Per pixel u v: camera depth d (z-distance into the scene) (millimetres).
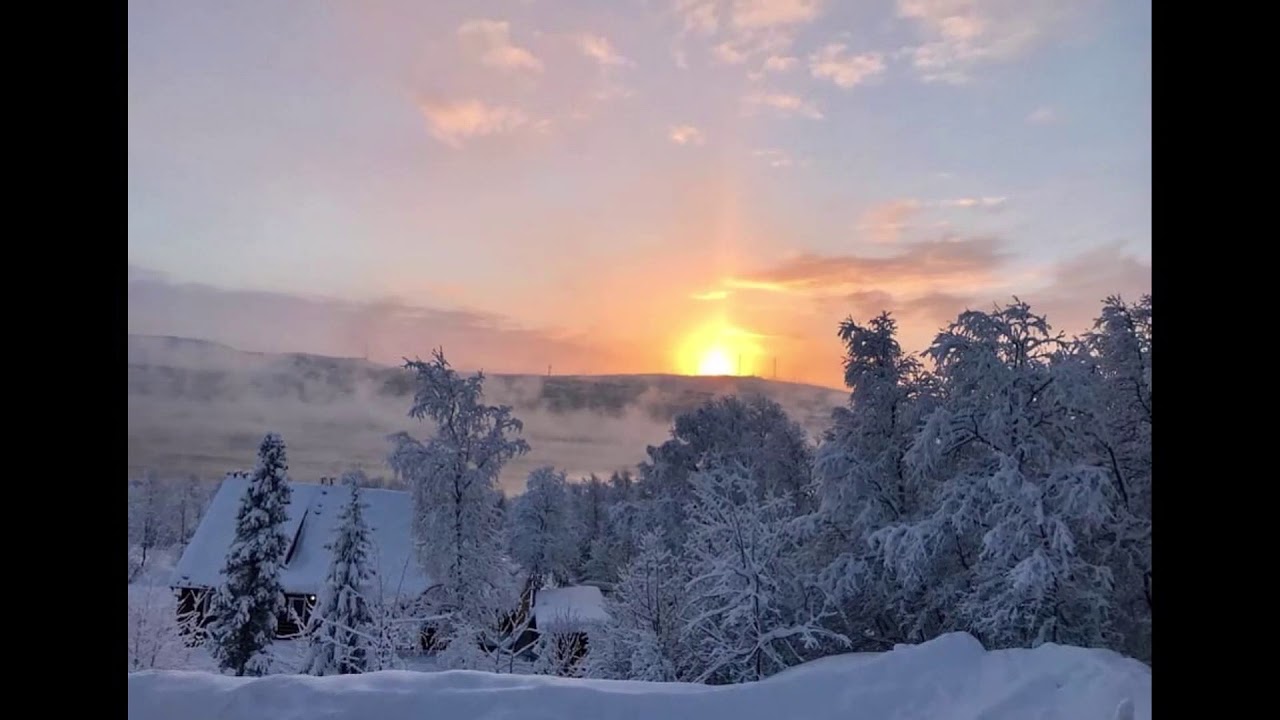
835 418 11461
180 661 12180
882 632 10266
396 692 4141
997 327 9867
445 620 12367
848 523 10688
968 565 9633
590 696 4238
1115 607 8992
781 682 4500
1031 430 9602
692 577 10688
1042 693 4258
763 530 10062
